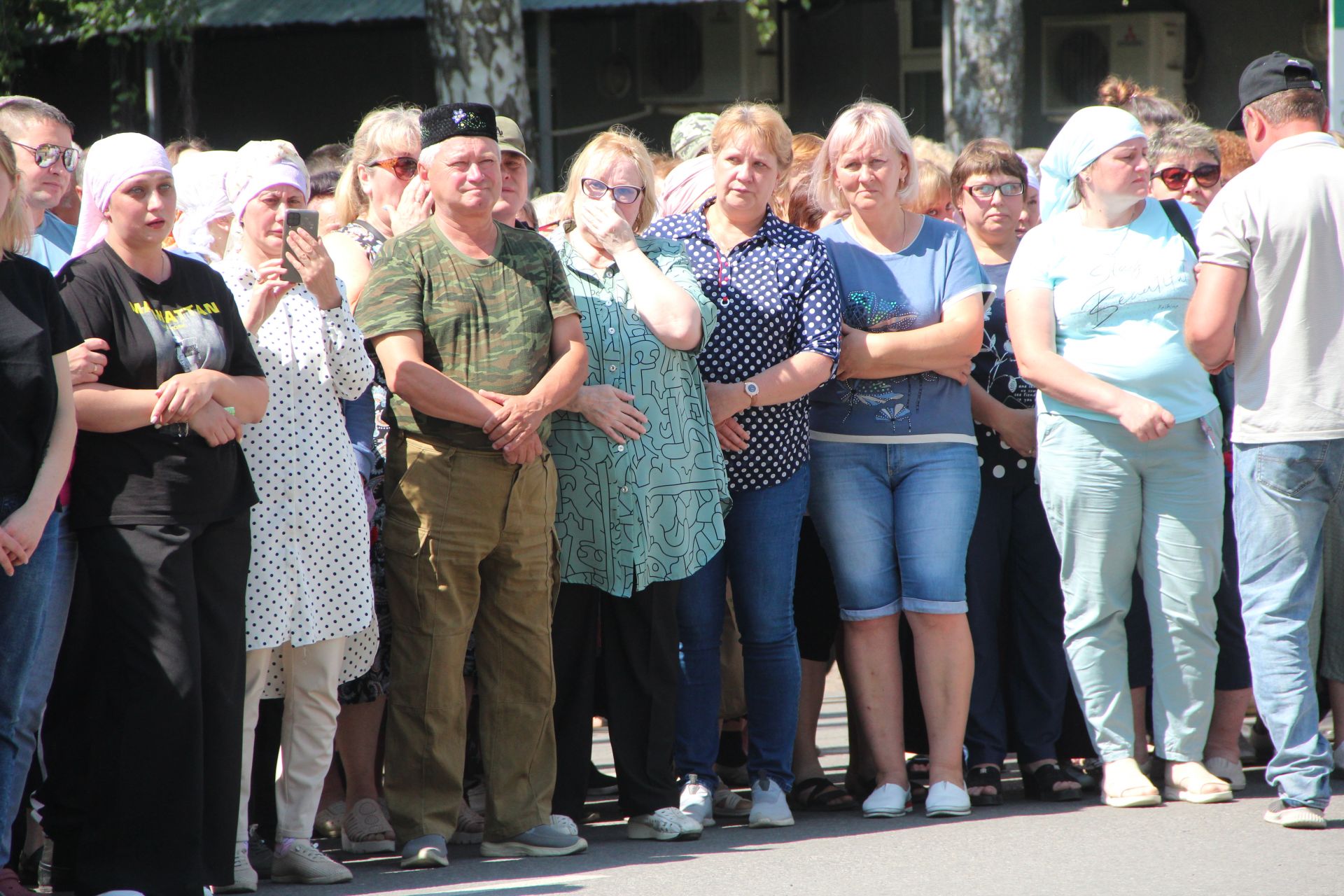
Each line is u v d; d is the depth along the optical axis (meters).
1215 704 14.28
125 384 10.16
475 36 30.38
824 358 13.02
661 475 12.41
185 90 37.22
